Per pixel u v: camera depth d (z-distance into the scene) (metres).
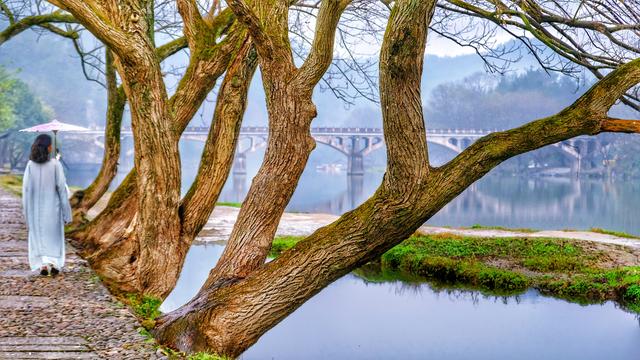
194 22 10.03
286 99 7.53
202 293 7.55
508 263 16.23
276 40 7.43
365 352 9.87
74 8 7.66
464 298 13.55
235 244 7.73
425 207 6.70
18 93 93.50
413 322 11.59
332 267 7.00
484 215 58.91
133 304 8.48
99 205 28.45
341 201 72.12
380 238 6.92
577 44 10.16
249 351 10.02
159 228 9.09
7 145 96.75
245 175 129.75
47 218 9.07
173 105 9.77
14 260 10.31
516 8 10.05
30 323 6.64
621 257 16.27
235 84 9.41
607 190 95.06
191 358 6.02
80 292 8.09
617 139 122.62
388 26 6.21
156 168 8.93
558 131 6.30
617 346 9.98
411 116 6.43
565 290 13.84
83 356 5.64
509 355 9.57
